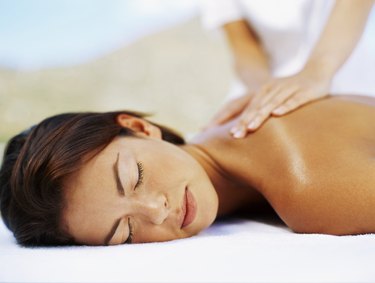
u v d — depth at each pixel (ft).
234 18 5.67
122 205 3.13
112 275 2.36
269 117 3.68
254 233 3.19
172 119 9.25
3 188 3.51
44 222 3.24
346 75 5.17
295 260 2.38
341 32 3.95
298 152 3.32
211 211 3.39
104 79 9.39
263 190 3.46
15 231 3.34
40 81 9.00
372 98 3.88
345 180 3.04
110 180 3.18
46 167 3.21
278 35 5.32
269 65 5.68
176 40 9.85
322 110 3.57
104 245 3.20
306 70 3.90
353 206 2.97
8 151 3.80
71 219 3.19
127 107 9.29
